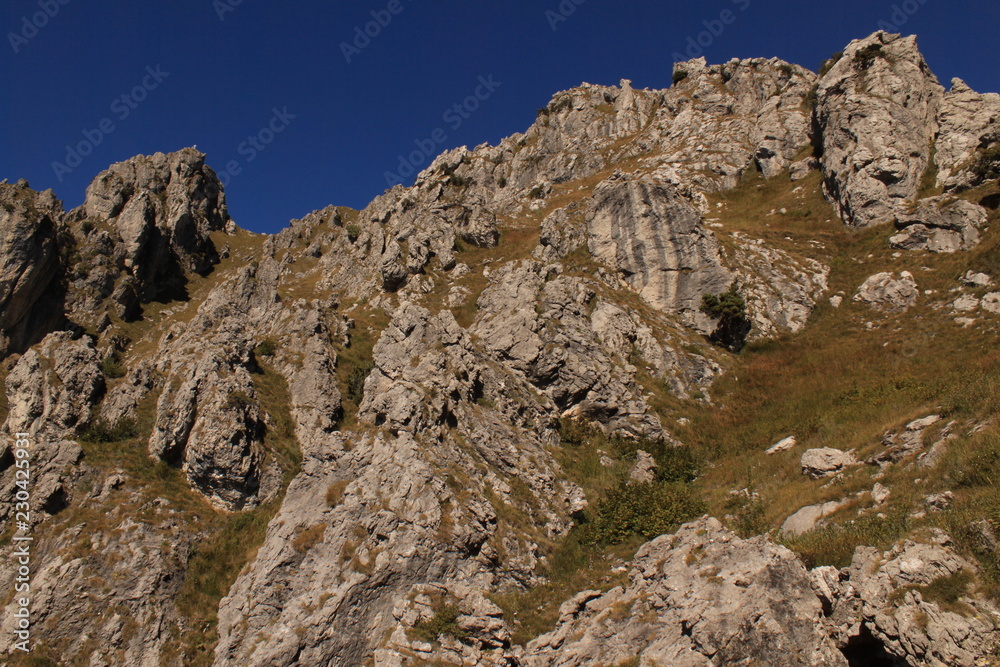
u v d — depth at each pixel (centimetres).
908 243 4212
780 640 1434
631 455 3120
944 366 2928
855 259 4381
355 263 6550
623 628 1761
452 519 2309
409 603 2055
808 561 1795
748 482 2675
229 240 8675
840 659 1394
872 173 4703
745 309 4134
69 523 2798
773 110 6725
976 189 4278
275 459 3203
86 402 3419
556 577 2325
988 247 3722
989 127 4656
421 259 5266
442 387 2905
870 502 1952
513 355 3462
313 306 4425
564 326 3678
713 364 3791
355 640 2103
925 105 5003
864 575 1512
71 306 5291
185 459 3159
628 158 7988
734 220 5559
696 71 8738
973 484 1741
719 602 1559
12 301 4703
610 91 9906
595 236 4716
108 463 3084
